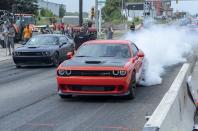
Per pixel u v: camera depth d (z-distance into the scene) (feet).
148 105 35.47
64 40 73.56
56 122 30.07
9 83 50.62
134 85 39.22
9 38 91.45
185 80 31.91
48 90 44.68
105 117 31.42
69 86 37.19
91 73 36.45
